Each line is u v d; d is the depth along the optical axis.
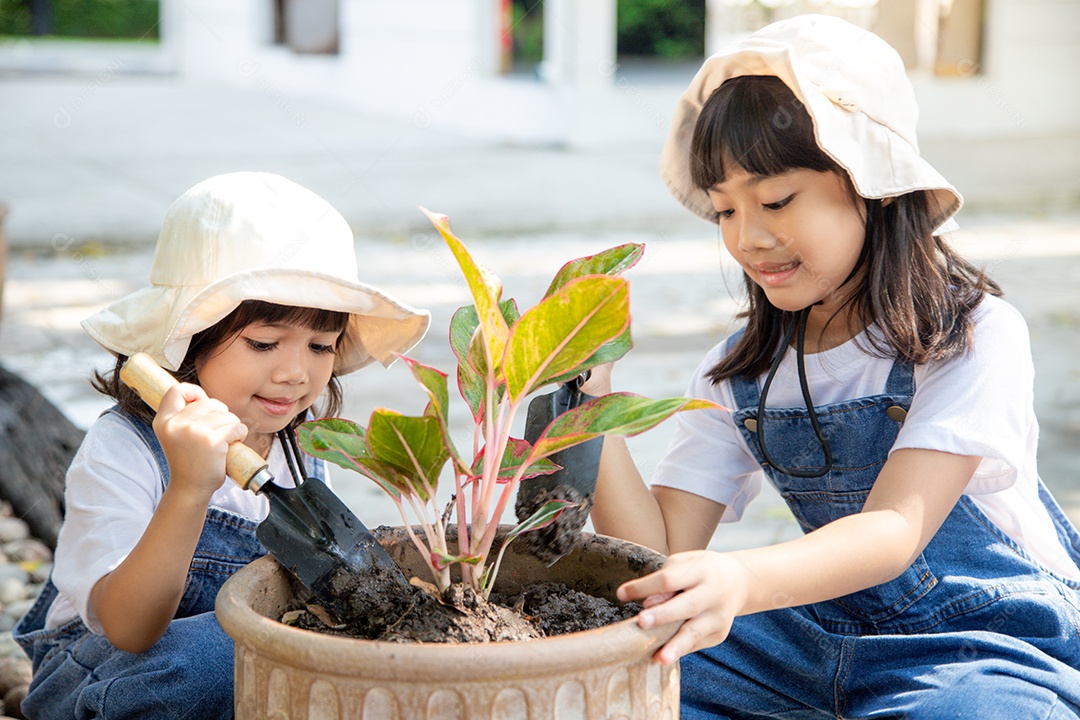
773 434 1.49
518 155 8.11
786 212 1.33
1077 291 4.68
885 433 1.40
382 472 1.05
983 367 1.34
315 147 8.31
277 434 1.41
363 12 10.30
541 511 1.11
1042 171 7.37
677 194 1.60
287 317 1.28
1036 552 1.46
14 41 18.86
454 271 5.00
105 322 1.34
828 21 1.38
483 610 1.05
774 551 1.16
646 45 11.63
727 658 1.49
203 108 10.55
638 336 4.02
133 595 1.18
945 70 8.91
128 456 1.36
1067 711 1.24
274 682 0.98
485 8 8.93
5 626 2.04
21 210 6.25
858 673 1.38
